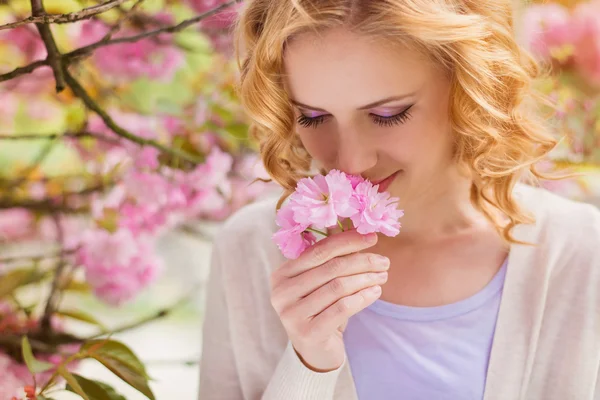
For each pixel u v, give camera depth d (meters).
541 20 1.37
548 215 1.06
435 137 0.97
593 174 1.40
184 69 1.57
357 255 0.96
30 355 1.05
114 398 1.07
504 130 1.01
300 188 0.93
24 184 1.46
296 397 1.02
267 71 0.96
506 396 1.03
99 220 1.42
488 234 1.07
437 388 1.04
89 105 1.19
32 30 1.43
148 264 1.45
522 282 1.04
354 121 0.94
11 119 1.66
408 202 1.04
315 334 0.97
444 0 0.95
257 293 1.13
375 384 1.05
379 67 0.92
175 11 1.46
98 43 1.12
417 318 1.05
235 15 1.11
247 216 1.15
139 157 1.39
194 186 1.40
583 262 1.04
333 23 0.92
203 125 1.42
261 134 1.16
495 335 1.04
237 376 1.15
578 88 1.39
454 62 0.96
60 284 1.42
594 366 1.04
